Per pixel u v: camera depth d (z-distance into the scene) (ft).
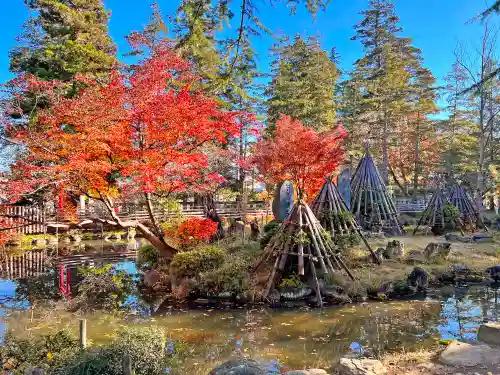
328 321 25.48
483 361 15.10
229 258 35.06
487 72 62.44
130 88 29.35
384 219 55.16
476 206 60.13
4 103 34.06
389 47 100.89
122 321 26.14
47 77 58.44
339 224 38.70
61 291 34.53
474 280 33.94
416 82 111.14
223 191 78.07
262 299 29.35
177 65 30.78
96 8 67.10
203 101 31.81
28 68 59.93
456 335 22.07
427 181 114.62
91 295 32.89
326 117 85.71
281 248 31.40
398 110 100.89
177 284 32.01
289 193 39.45
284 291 29.84
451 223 54.85
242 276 31.19
